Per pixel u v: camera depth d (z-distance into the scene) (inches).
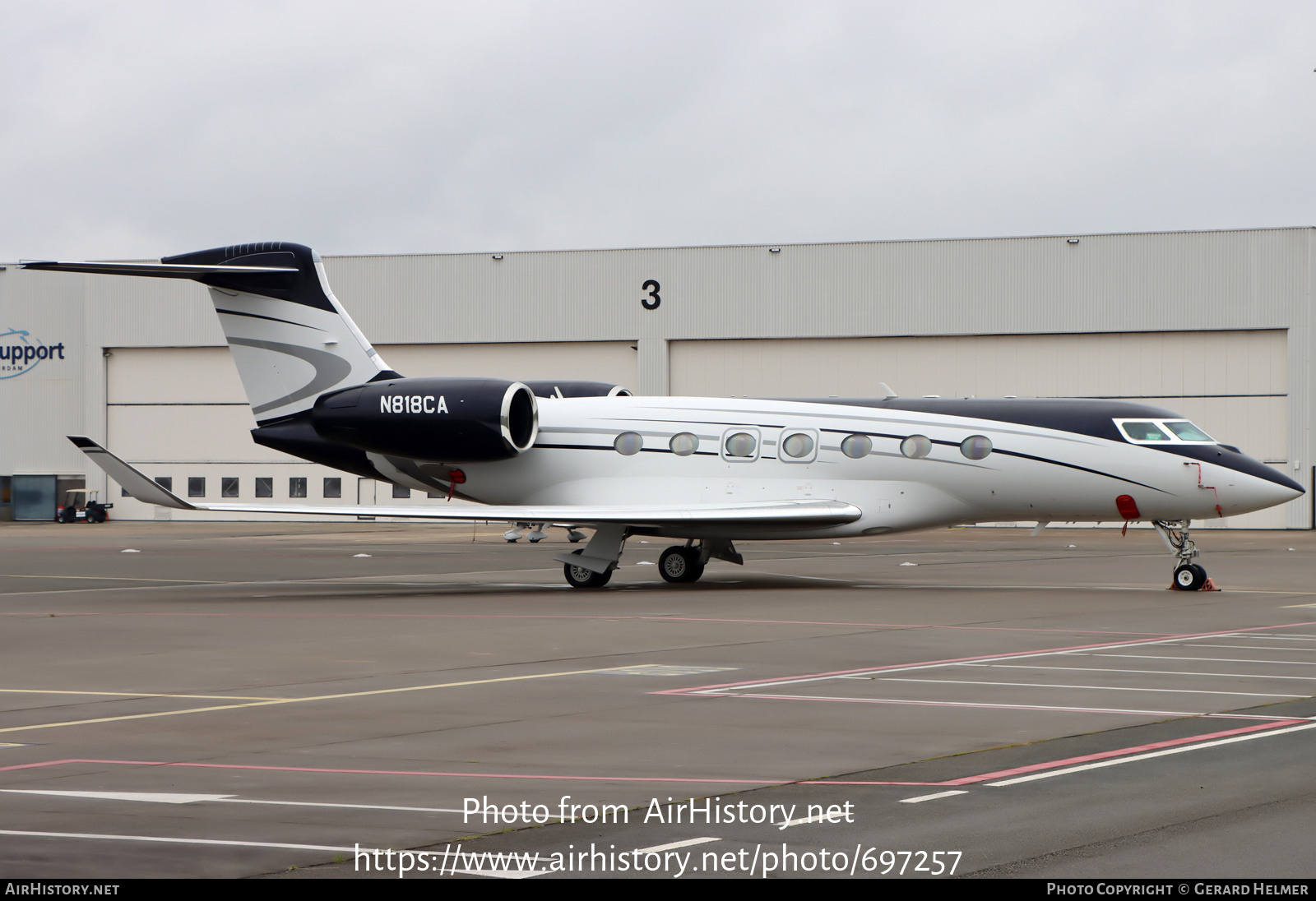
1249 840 656.4
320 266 2383.1
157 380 5570.9
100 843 660.1
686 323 5088.6
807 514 2144.4
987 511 2188.7
